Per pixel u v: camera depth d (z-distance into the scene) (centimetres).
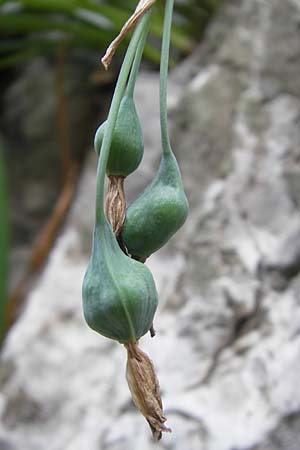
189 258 44
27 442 43
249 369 39
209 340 41
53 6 50
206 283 43
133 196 49
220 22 51
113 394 42
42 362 45
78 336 45
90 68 65
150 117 51
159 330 42
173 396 40
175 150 48
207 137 47
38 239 61
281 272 42
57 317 46
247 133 46
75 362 44
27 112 67
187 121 48
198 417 39
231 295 42
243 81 47
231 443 38
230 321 41
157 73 58
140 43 21
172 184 21
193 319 42
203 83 48
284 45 47
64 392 44
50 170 66
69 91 65
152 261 45
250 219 44
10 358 46
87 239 49
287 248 42
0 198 51
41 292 48
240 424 38
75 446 42
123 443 40
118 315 20
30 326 47
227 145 46
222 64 48
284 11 48
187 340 41
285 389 38
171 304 43
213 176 46
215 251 43
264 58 48
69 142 64
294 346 39
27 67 68
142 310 20
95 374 44
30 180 66
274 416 38
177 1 52
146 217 21
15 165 67
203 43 51
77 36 54
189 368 41
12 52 63
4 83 69
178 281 43
